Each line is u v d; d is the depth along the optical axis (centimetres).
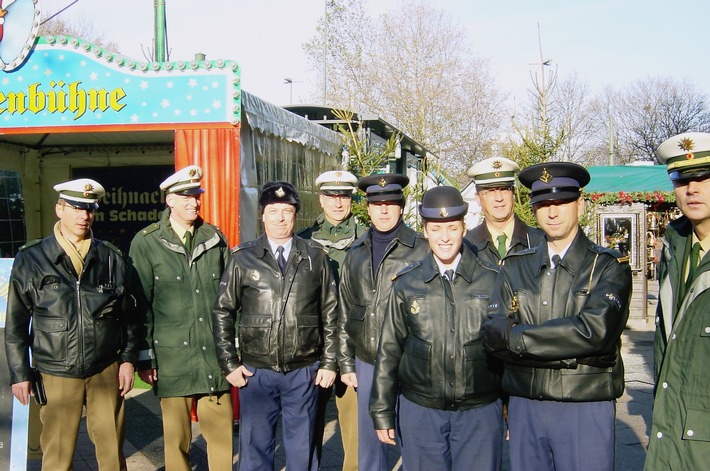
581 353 301
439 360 350
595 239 1174
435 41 3178
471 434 351
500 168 474
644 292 1242
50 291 416
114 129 605
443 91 3153
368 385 433
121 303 436
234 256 439
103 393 430
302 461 432
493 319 326
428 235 356
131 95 603
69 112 608
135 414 665
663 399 306
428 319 353
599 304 304
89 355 419
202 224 472
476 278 357
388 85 3125
